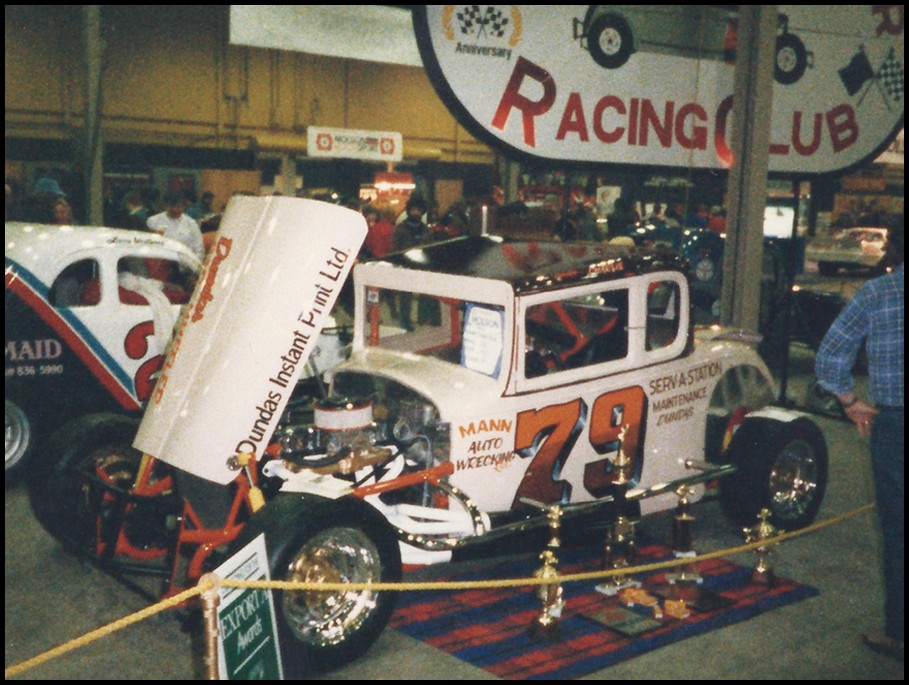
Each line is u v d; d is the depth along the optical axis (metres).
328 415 4.22
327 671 3.76
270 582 3.38
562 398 4.63
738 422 5.66
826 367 4.02
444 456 4.33
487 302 4.48
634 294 4.87
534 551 4.57
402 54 14.39
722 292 8.13
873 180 21.53
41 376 6.25
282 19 13.19
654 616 4.33
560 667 3.85
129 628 4.26
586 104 7.27
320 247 4.06
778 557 5.19
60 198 8.68
